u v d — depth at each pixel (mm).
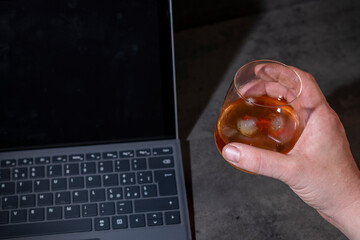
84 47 496
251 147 438
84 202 504
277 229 522
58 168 517
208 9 684
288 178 465
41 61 498
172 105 522
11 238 492
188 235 499
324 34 679
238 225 526
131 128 530
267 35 681
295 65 647
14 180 511
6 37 486
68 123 523
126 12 486
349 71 639
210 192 550
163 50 500
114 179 515
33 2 479
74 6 483
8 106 511
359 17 697
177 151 530
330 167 473
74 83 509
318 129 477
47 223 497
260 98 476
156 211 505
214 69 648
